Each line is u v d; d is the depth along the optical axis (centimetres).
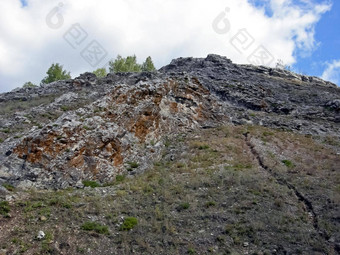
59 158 1828
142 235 1342
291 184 1786
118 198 1652
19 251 1180
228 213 1493
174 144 2498
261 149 2352
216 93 3725
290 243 1274
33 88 4372
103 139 2022
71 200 1558
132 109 2406
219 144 2450
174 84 3059
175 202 1609
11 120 2869
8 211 1384
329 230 1336
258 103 3531
